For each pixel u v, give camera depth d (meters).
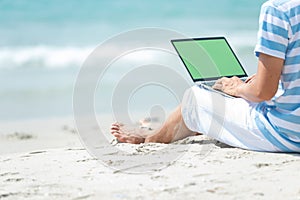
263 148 4.12
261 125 4.02
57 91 10.69
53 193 3.35
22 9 18.44
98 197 3.25
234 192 3.24
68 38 16.30
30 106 9.47
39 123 8.15
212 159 3.97
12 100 9.90
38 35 16.55
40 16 18.75
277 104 3.88
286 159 3.92
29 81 11.49
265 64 3.68
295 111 3.80
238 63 4.55
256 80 3.77
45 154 4.43
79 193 3.33
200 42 4.48
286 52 3.70
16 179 3.69
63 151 4.54
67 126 7.87
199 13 20.58
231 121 4.20
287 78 3.76
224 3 20.98
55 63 13.46
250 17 20.00
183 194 3.23
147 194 3.26
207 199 3.14
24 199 3.27
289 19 3.65
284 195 3.18
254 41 15.60
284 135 3.95
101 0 19.53
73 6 19.20
